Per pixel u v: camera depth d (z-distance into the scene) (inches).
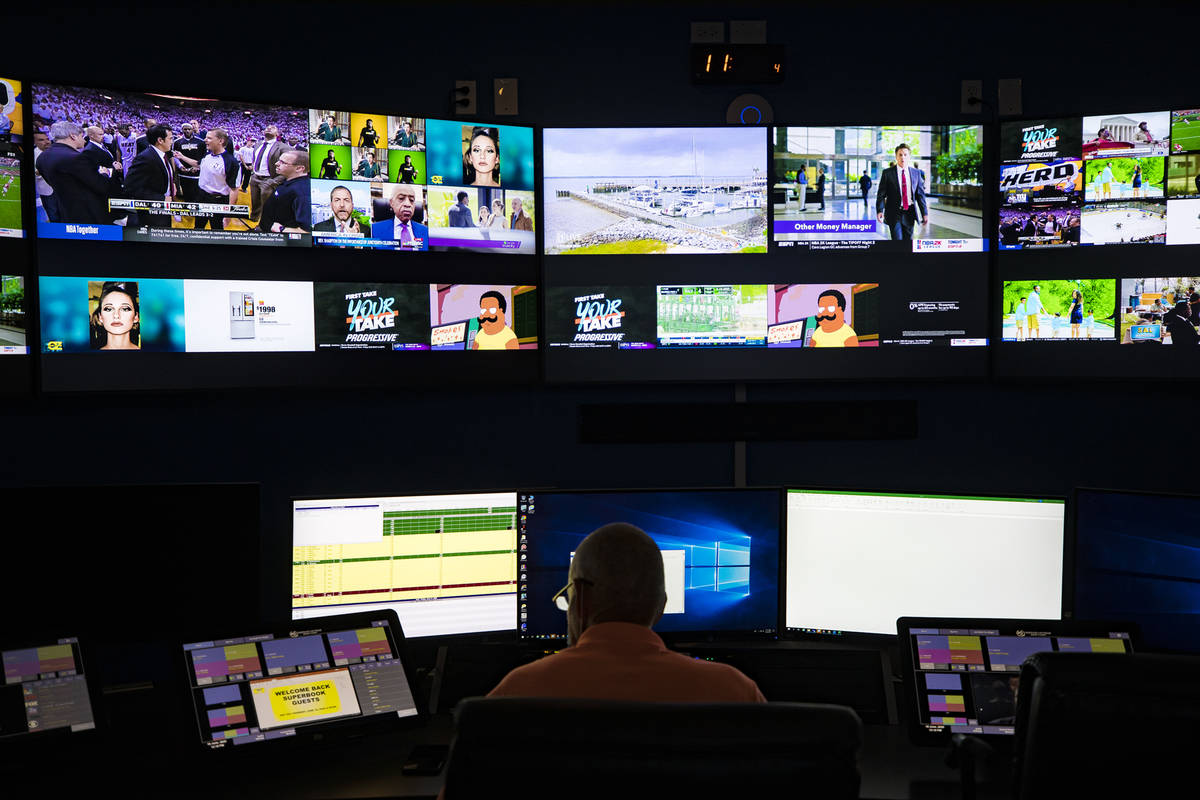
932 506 88.4
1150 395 121.3
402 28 116.1
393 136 111.3
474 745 41.3
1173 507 84.4
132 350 101.5
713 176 118.8
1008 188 118.8
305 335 108.9
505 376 117.3
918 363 120.4
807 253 119.7
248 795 69.7
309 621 80.9
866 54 120.6
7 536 82.2
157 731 82.3
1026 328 119.3
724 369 120.3
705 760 40.1
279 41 112.3
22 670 74.7
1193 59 118.3
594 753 40.5
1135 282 115.6
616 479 122.1
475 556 91.7
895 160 119.0
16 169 95.0
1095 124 115.6
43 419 102.7
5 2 101.4
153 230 101.4
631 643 55.2
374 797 69.3
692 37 119.5
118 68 106.0
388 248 111.5
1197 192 113.0
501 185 116.1
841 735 40.4
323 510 88.0
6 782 72.2
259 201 105.9
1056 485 123.1
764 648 87.6
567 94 119.2
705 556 90.7
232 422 110.8
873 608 89.5
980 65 120.5
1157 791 49.4
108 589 84.4
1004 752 75.5
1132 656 50.7
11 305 95.2
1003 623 81.3
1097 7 119.2
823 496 90.7
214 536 86.6
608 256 118.6
